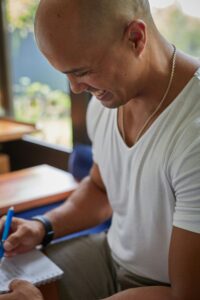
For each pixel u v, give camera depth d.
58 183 1.48
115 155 0.94
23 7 2.16
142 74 0.77
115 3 0.68
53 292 0.91
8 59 2.37
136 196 0.88
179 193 0.76
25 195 1.36
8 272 0.89
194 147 0.73
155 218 0.85
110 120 0.96
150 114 0.84
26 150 2.27
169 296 0.76
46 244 1.05
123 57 0.71
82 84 0.75
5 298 0.77
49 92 2.11
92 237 1.12
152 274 0.92
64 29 0.67
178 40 1.29
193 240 0.73
